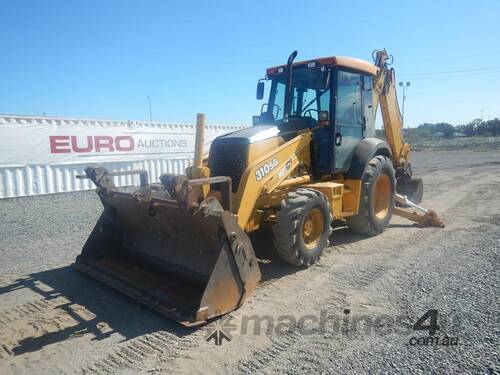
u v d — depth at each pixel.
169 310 3.81
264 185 4.91
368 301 4.14
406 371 2.91
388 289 4.44
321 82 6.00
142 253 5.18
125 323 3.80
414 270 5.03
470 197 10.52
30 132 10.86
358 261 5.43
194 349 3.32
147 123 13.36
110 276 4.76
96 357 3.23
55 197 11.02
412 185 8.81
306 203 4.89
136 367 3.08
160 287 4.34
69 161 11.66
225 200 4.39
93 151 12.12
